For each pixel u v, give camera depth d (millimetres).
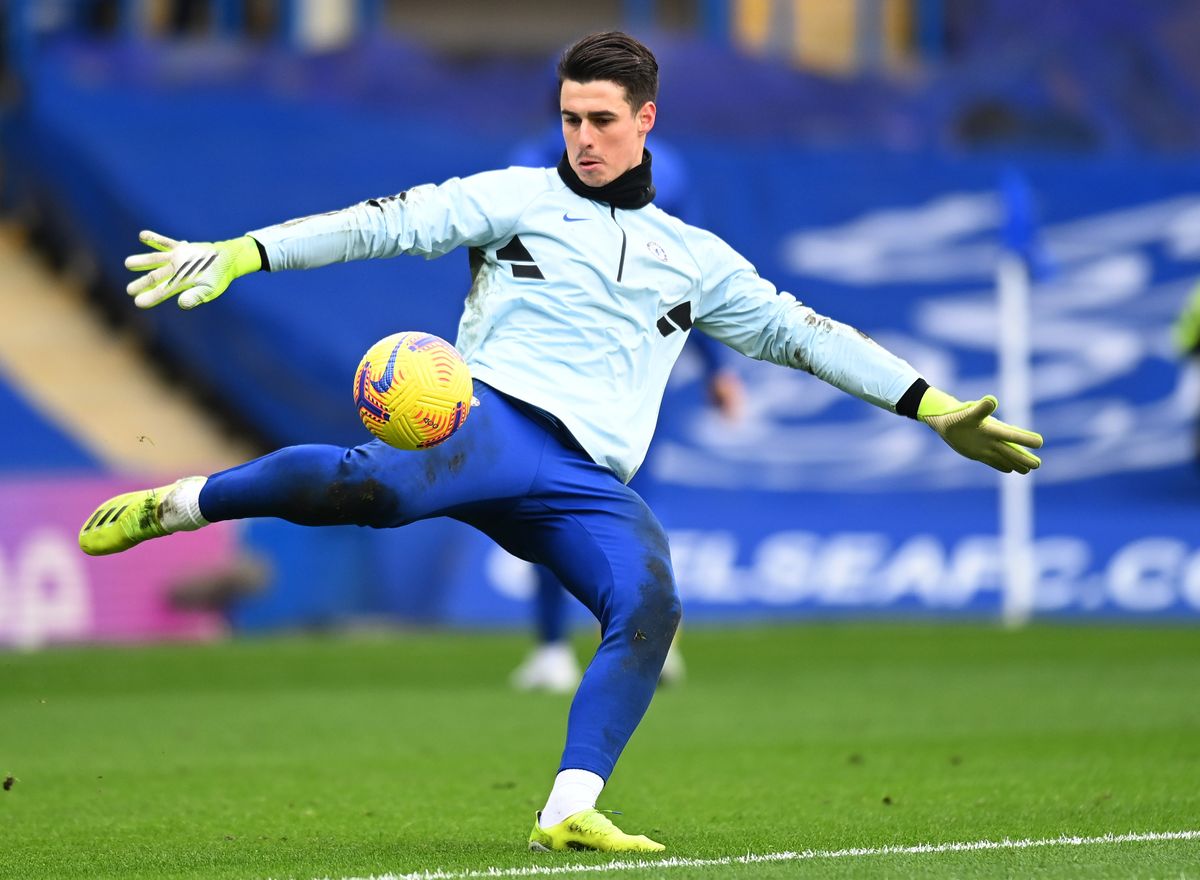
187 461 65875
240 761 28969
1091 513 66188
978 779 25453
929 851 18016
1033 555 64750
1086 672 44750
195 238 66125
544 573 41656
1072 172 68000
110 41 69750
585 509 18172
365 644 54750
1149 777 25312
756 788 24969
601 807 23062
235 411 67688
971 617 64125
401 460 17438
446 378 17016
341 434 65125
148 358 69312
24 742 31922
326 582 59250
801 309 19250
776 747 30219
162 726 34500
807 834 19969
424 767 28000
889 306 66938
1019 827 20328
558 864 17062
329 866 17734
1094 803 22516
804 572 63375
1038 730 32281
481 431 17781
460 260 65562
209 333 66750
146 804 23875
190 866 18156
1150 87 73938
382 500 17422
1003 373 66938
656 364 18781
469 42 77500
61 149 67500
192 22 74875
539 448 18062
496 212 18312
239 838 20500
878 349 18891
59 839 20609
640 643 18109
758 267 66438
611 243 18391
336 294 65250
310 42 75938
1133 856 17438
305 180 66688
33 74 69000
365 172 66875
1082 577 64688
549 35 78125
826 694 39875
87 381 67750
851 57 76375
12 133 70000
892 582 63938
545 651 42250
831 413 65000
